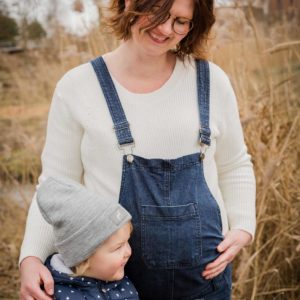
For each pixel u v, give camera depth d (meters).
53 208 1.37
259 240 2.36
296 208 2.34
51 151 1.51
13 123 3.82
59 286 1.40
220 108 1.52
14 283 2.75
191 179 1.44
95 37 2.87
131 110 1.44
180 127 1.44
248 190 1.61
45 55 4.21
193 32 1.49
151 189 1.41
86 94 1.45
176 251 1.42
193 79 1.50
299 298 2.37
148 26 1.32
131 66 1.46
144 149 1.43
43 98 4.19
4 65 4.57
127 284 1.44
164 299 1.49
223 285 1.54
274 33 2.70
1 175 3.34
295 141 2.42
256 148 2.38
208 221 1.45
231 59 2.55
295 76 2.58
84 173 1.53
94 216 1.35
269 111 2.45
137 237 1.42
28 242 1.49
